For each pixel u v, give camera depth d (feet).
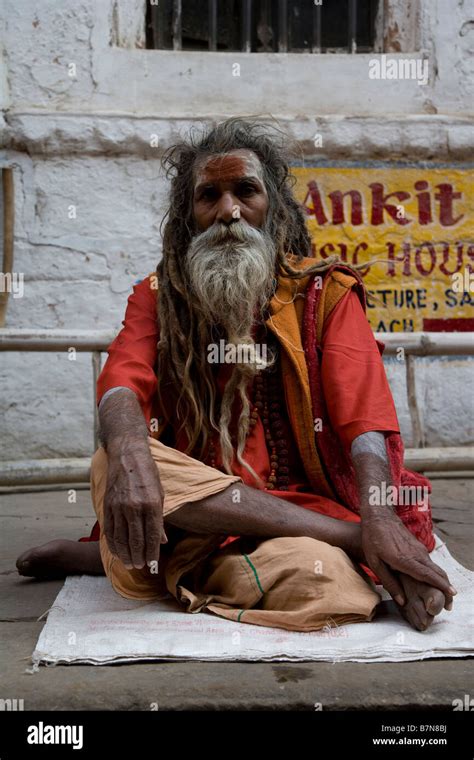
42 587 7.64
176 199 7.79
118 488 6.01
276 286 7.47
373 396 6.84
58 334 13.02
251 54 15.62
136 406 6.68
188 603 6.47
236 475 7.14
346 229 15.52
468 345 13.60
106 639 5.86
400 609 6.23
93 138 14.98
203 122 15.25
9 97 15.15
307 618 6.04
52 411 15.01
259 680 5.36
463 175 15.71
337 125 15.31
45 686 5.29
